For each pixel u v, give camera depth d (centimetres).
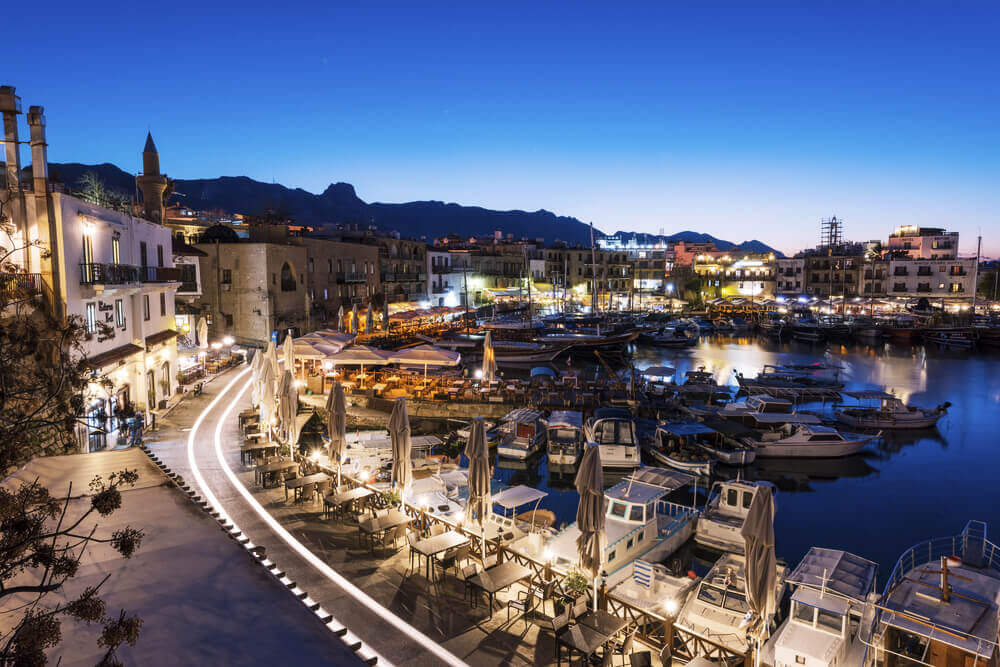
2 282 1123
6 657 607
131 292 2808
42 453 1459
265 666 768
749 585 1209
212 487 2203
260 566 1034
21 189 2089
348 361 4031
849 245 13762
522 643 1301
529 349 6494
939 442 3844
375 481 2414
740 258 14100
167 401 3319
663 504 2806
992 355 7769
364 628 1339
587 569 1395
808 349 8362
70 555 1000
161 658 768
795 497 2941
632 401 4141
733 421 3809
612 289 14525
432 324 8088
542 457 3494
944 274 11425
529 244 13950
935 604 1330
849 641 1440
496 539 1802
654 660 1319
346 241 8969
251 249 6128
